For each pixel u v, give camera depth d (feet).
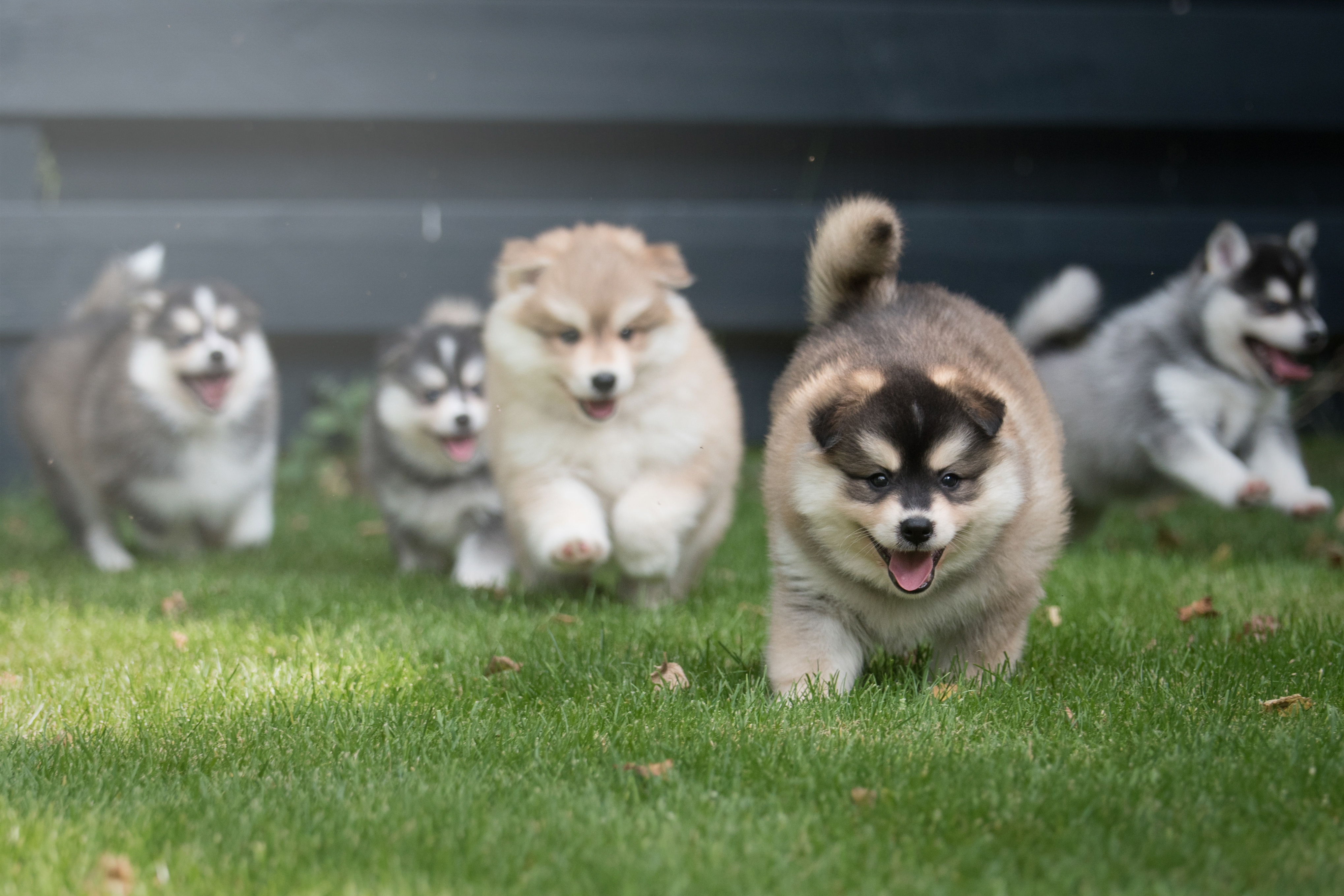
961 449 12.49
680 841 9.32
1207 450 22.65
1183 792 10.16
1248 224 33.47
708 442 18.57
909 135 34.88
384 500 23.71
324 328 33.47
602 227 20.01
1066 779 10.39
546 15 32.71
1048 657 14.71
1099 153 35.09
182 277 32.86
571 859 9.00
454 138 34.55
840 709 12.32
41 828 9.32
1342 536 24.40
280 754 11.48
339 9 32.42
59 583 21.21
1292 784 10.29
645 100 33.04
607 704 12.84
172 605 18.79
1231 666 14.10
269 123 34.04
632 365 17.81
